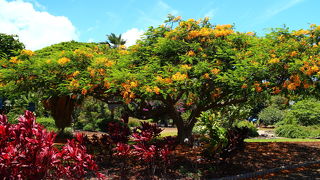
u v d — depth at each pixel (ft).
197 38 26.12
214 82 25.12
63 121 45.16
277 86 23.02
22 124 10.71
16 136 10.24
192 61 25.02
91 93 27.07
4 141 10.03
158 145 18.85
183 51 25.44
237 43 26.05
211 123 21.43
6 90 26.37
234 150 20.89
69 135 45.62
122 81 22.52
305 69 21.38
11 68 23.76
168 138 20.43
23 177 9.62
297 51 22.56
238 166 21.26
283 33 24.09
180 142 32.73
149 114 33.83
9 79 23.79
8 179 9.27
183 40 24.88
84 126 68.39
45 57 28.19
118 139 21.11
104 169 19.16
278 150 30.63
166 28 27.30
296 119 64.85
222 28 26.76
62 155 12.35
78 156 12.13
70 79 24.03
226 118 47.01
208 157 21.03
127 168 19.65
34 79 24.12
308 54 22.54
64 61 23.39
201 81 24.14
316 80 22.30
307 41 23.29
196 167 19.97
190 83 23.82
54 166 11.26
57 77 24.30
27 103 42.96
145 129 21.65
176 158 23.27
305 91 23.13
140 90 22.34
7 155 9.08
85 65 24.98
